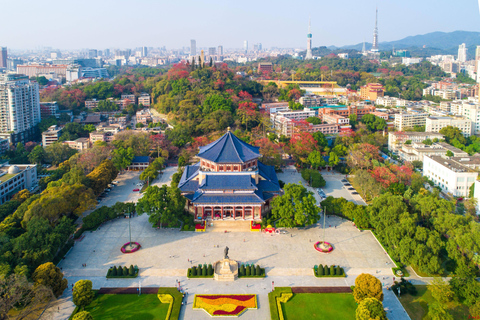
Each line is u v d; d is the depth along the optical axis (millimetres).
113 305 140000
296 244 186000
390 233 170375
